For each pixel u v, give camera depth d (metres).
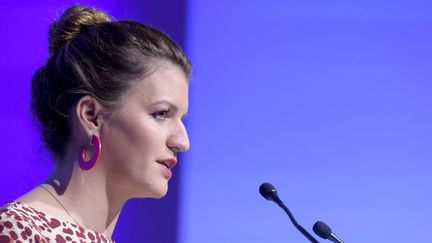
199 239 8.33
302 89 8.55
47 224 4.03
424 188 8.46
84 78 4.19
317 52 8.58
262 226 8.35
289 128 8.51
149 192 4.21
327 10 8.61
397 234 8.43
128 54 4.19
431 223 8.43
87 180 4.21
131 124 4.16
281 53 8.57
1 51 8.14
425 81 8.57
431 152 8.49
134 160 4.16
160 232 8.30
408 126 8.52
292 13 8.59
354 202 8.46
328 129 8.52
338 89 8.55
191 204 8.34
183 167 8.38
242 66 8.53
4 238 3.83
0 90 8.12
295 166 8.48
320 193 8.46
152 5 8.43
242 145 8.46
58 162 4.32
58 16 4.62
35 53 8.16
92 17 4.45
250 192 8.41
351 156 8.49
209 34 8.52
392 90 8.55
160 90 4.20
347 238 8.42
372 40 8.60
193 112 8.44
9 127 8.09
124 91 4.16
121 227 8.27
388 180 8.48
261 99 8.52
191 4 8.52
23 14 8.17
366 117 8.53
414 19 8.62
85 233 4.13
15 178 8.04
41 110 4.36
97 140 4.16
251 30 8.57
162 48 4.29
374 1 8.62
